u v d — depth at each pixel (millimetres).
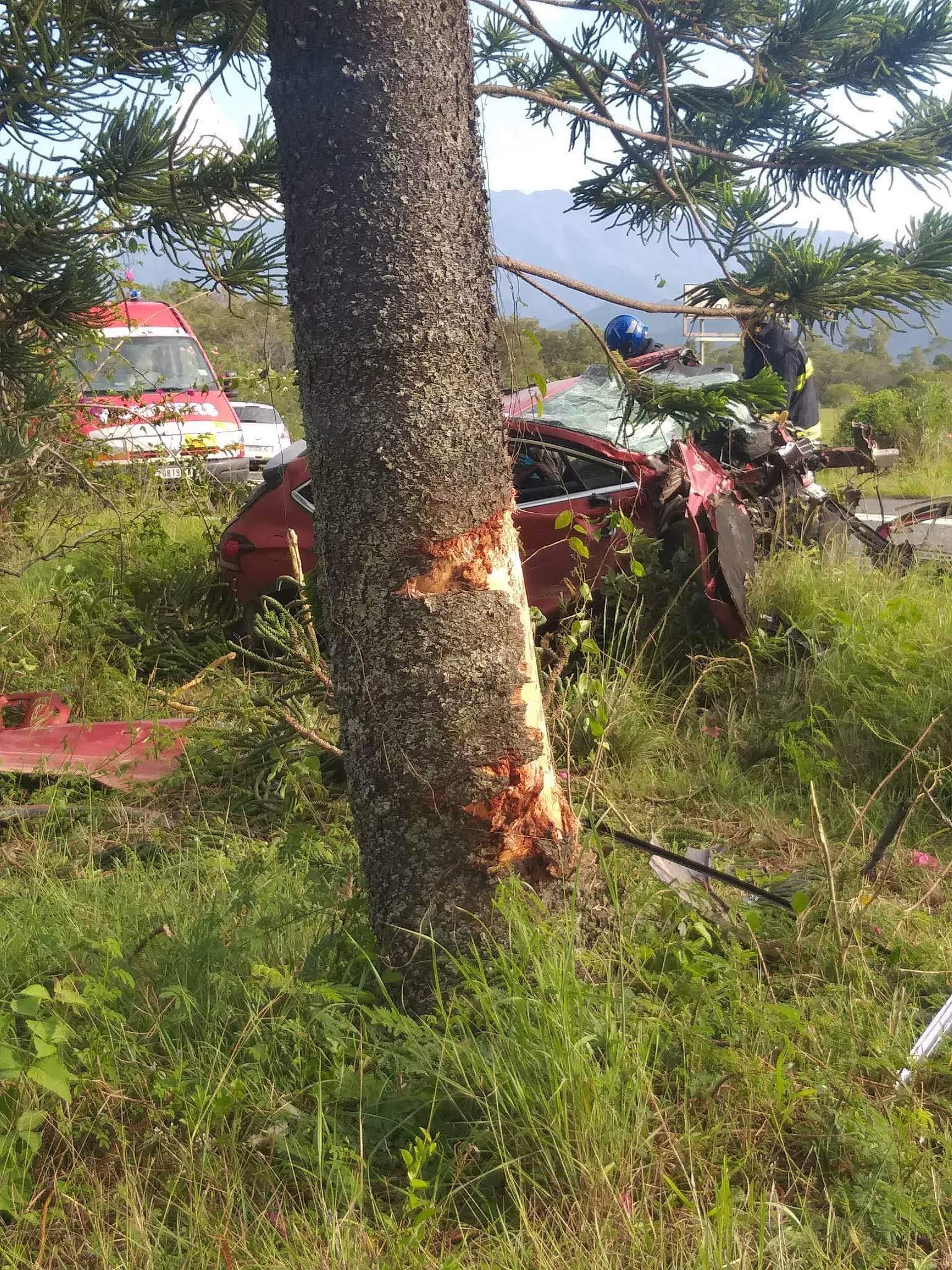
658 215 3664
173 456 9711
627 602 5793
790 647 5539
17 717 6020
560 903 2834
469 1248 2115
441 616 2627
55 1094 2479
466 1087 2387
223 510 9906
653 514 5973
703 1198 2209
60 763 5230
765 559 6145
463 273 2625
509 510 2744
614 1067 2379
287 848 3424
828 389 23641
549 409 6355
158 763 5312
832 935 3098
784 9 3252
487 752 2664
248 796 4754
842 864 3662
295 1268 2023
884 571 6324
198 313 13828
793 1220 2148
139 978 2977
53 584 7609
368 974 2850
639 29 3289
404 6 2520
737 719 5281
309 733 4379
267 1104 2449
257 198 3439
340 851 3873
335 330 2602
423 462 2592
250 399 14180
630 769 4871
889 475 12703
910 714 4734
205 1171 2271
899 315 2990
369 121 2529
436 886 2717
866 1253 2100
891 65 3248
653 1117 2377
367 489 2621
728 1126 2395
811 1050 2629
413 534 2607
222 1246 2037
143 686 6434
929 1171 2258
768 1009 2654
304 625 4633
